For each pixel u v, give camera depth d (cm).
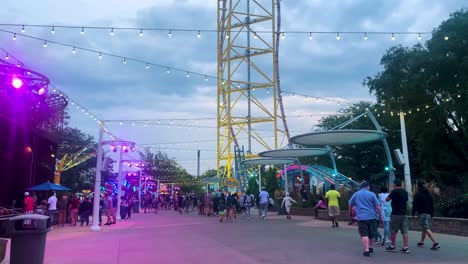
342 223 2195
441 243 1310
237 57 5381
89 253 1202
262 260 1039
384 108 3203
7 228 864
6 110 2103
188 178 8506
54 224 2433
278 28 5331
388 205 1309
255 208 4706
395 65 2697
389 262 986
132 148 2311
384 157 4269
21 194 2403
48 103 2375
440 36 2484
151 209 4734
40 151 2688
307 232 1733
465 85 2431
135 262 1040
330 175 3981
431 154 2948
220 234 1720
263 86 5269
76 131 5353
